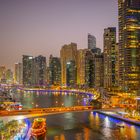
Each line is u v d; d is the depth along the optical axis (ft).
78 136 572.51
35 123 574.97
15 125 595.88
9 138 503.20
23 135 542.98
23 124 628.28
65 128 652.48
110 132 612.29
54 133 599.16
